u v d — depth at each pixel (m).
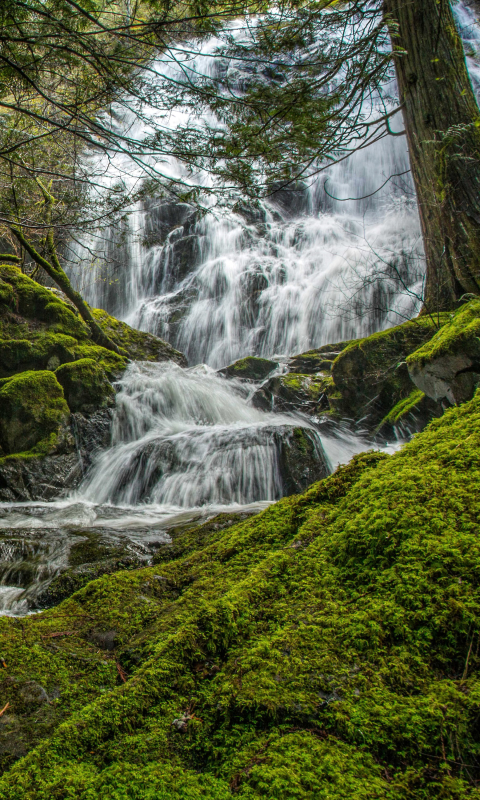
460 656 1.45
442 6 7.50
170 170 15.23
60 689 1.75
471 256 7.17
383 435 7.82
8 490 7.12
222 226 17.55
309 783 1.16
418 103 7.77
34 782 1.30
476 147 7.27
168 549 3.33
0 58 3.23
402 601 1.61
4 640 2.02
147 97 3.65
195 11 3.30
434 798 1.12
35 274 12.04
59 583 3.53
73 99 3.99
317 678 1.45
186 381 9.69
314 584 1.87
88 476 7.81
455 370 5.03
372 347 8.15
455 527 1.77
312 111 3.89
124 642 1.99
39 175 7.69
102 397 8.46
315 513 2.34
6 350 8.73
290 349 14.27
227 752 1.32
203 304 16.09
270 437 7.08
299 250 16.75
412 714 1.30
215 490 6.95
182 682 1.60
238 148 3.93
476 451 2.07
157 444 7.65
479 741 1.25
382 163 18.23
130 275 16.73
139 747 1.38
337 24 4.52
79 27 3.12
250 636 1.70
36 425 7.68
